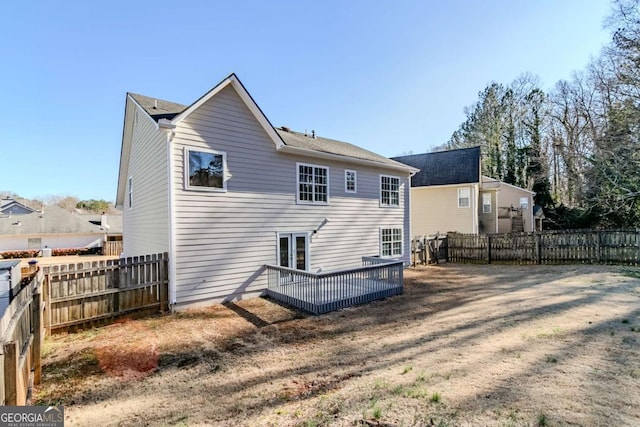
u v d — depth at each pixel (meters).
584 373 3.72
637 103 17.78
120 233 32.09
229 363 4.88
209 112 8.47
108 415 3.47
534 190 28.81
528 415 2.85
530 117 31.95
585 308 6.67
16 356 2.70
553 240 14.26
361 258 12.56
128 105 11.14
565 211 26.19
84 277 6.72
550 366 3.95
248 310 7.97
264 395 3.77
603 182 20.00
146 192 9.92
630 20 17.23
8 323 3.04
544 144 30.44
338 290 8.08
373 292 8.84
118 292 7.16
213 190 8.50
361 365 4.50
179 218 7.91
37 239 26.61
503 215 24.52
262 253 9.51
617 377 3.59
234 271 8.88
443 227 21.55
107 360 5.07
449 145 43.38
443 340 5.29
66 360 5.09
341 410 3.18
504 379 3.64
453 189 21.28
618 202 19.31
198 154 8.26
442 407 3.07
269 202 9.73
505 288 9.56
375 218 13.34
